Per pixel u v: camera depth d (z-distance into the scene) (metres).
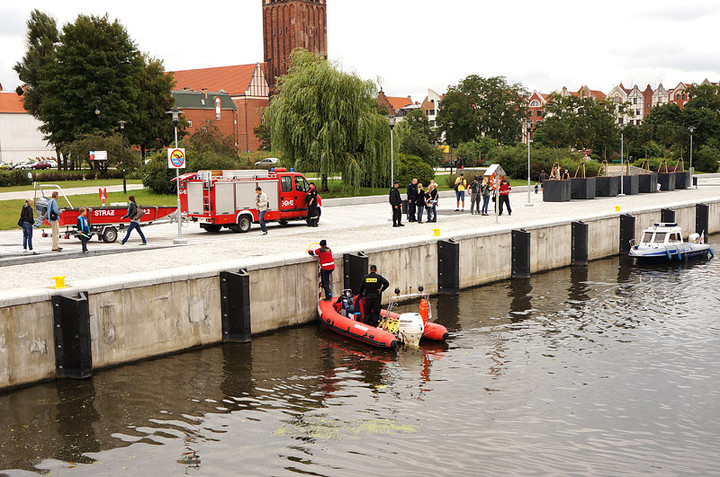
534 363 18.59
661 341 20.56
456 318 23.66
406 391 16.48
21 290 17.00
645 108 194.62
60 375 16.97
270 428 14.21
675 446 13.38
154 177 47.78
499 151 74.81
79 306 16.70
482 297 27.09
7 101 125.19
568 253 34.75
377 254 24.91
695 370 17.91
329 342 20.78
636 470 12.37
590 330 21.91
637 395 16.16
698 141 111.69
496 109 126.25
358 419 14.71
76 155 62.25
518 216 38.88
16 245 27.08
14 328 16.19
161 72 83.94
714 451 13.16
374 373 17.84
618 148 107.81
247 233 31.73
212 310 20.34
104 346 17.81
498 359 18.98
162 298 19.03
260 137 129.00
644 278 30.95
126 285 18.11
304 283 22.86
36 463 12.59
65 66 72.25
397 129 52.34
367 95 50.75
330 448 13.25
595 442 13.56
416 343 20.20
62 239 29.30
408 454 12.98
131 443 13.45
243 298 20.41
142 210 28.88
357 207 45.84
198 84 156.62
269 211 33.03
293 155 50.56
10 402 15.48
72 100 72.00
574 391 16.42
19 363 16.31
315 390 16.55
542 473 12.23
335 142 49.22
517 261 31.20
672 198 52.00
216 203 31.14
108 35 72.69
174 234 31.53
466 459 12.77
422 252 26.84
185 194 31.84
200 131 64.88
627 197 54.28
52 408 15.17
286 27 150.25
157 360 18.73
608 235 37.91
